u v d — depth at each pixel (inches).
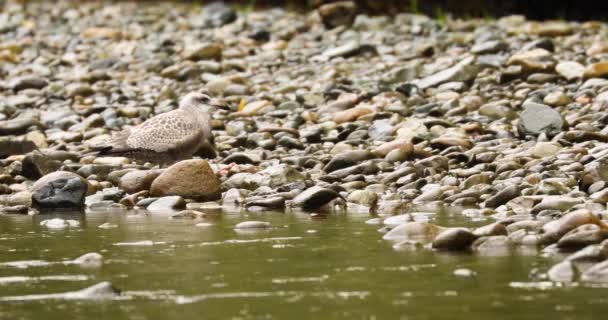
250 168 787.4
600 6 1975.9
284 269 447.8
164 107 1093.1
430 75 1138.7
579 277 412.5
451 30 1592.0
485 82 1104.2
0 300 402.9
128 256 492.1
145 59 1435.8
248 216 629.9
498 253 472.1
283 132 934.4
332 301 385.1
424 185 713.0
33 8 2265.0
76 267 467.2
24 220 639.8
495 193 657.6
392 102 1031.0
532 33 1466.5
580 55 1198.3
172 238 544.4
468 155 778.8
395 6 1839.3
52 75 1369.3
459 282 410.6
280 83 1209.4
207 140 799.7
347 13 1684.3
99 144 777.6
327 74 1204.5
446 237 486.0
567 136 809.5
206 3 2249.0
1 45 1619.1
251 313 370.9
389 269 440.5
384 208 644.7
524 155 764.6
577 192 629.9
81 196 706.8
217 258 479.2
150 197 716.7
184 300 394.0
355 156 783.1
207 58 1387.8
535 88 1046.4
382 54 1380.4
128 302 394.0
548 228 495.5
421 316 358.3
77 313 378.3
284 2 2151.8
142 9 2190.0
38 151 858.8
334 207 662.5
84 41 1672.0
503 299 378.9
